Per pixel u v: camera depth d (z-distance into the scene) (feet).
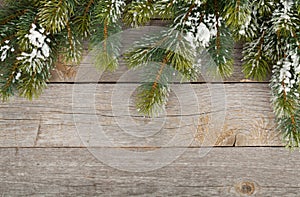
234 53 3.26
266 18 3.00
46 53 2.83
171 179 3.28
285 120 3.03
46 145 3.28
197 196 3.27
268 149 3.28
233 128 3.28
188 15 2.83
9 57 2.91
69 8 2.76
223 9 2.84
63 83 3.28
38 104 3.28
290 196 3.27
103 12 2.77
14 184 3.28
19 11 2.92
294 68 2.87
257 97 3.27
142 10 2.75
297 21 2.82
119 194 3.29
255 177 3.27
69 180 3.29
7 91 2.86
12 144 3.27
